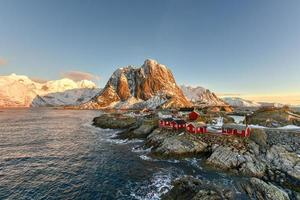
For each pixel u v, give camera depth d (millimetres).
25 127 98750
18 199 27969
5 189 30859
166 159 44312
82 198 28094
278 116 72625
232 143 44469
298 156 38219
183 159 44094
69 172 37750
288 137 49094
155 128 69062
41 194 29344
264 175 34344
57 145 59938
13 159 45969
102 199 27781
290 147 43469
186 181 28375
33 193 29641
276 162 36938
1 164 42375
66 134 79250
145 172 37188
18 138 71000
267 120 69250
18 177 35500
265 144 44656
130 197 28188
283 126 63531
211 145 46438
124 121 98125
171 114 103062
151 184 32156
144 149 53375
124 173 36875
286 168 34469
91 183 32812
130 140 65125
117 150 53312
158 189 30438
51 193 29609
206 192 24938
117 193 29359
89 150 53688
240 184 31078
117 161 43938
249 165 36375
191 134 51906
